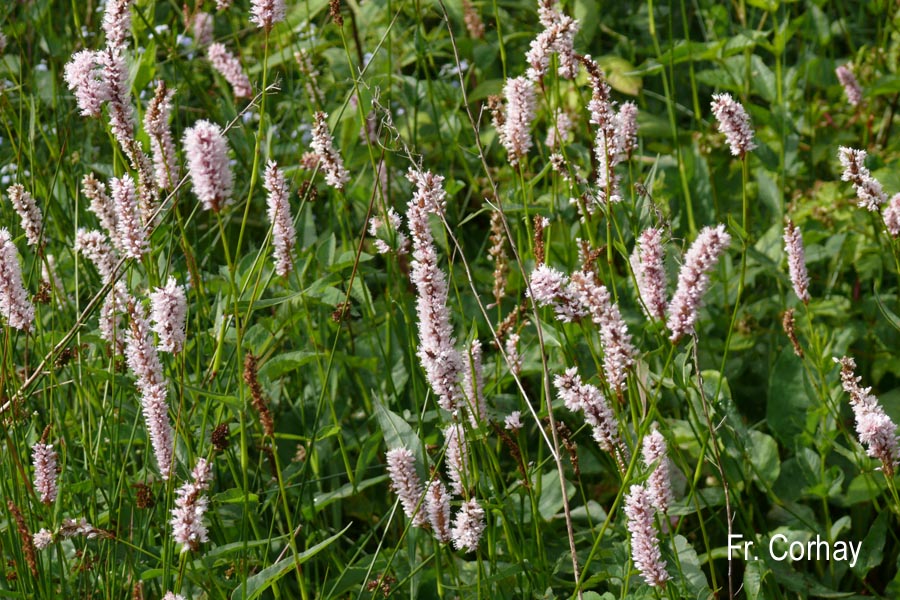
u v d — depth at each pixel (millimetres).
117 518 2379
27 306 2336
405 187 2773
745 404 2648
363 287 2504
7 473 2412
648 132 2852
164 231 2461
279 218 2381
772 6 2795
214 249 2814
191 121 2918
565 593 2436
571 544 2283
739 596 2475
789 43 3320
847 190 2729
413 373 2453
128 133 2395
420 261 2299
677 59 2754
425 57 2836
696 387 2398
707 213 2781
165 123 2426
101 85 2379
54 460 2328
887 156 2809
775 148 2828
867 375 2650
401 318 2625
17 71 2844
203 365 2559
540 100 2814
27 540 2291
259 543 2326
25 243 2689
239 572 2365
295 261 2508
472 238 2857
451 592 2428
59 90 2863
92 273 2621
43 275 2561
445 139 2859
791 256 2410
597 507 2490
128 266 2408
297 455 2537
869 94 2779
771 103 2834
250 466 2543
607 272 2662
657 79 3221
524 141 2455
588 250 2408
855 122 2885
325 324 2582
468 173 2736
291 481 2520
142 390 2322
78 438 2504
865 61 2949
